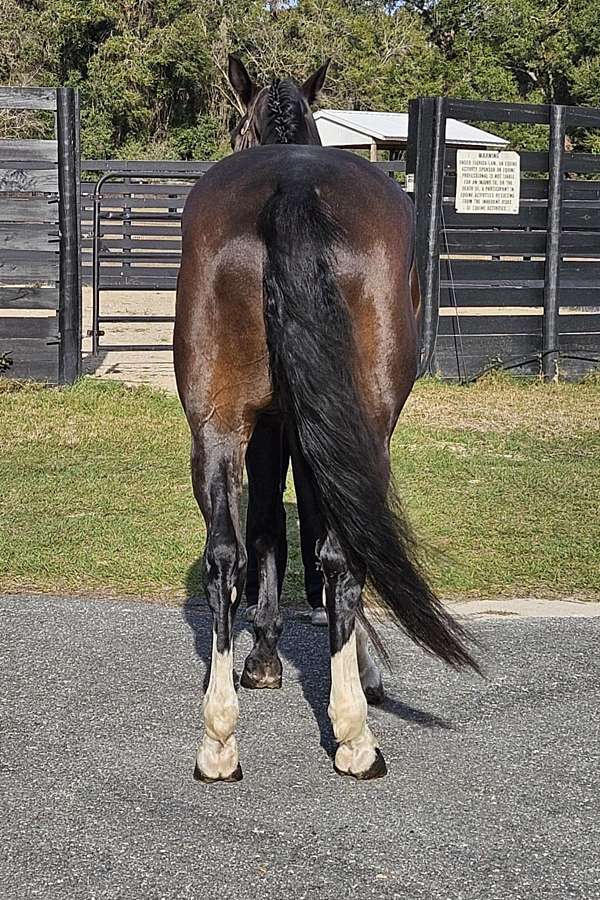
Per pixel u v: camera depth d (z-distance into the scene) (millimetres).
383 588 3578
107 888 3254
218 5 47344
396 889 3262
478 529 7441
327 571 3768
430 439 10211
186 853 3445
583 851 3514
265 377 3807
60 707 4613
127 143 44625
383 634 5629
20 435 9945
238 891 3244
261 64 46312
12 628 5582
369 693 4641
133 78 43438
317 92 5949
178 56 44125
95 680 4922
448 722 4523
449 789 3914
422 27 56562
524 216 13391
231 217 3791
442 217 13008
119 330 17938
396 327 3852
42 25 44031
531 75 54281
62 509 7746
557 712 4648
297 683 4949
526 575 6594
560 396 12648
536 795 3885
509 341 13609
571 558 6891
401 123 30375
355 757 3959
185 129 45312
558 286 13562
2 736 4316
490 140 23938
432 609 3615
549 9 53844
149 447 9609
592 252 13898
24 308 12133
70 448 9547
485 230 13250
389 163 17266
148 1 44781
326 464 3547
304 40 48188
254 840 3525
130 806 3748
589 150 43500
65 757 4137
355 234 3742
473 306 13367
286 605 6074
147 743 4266
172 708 4617
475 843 3537
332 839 3543
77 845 3492
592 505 8117
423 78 50750
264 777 3975
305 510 5613
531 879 3338
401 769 4066
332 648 3875
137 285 14734
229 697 3879
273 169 3893
